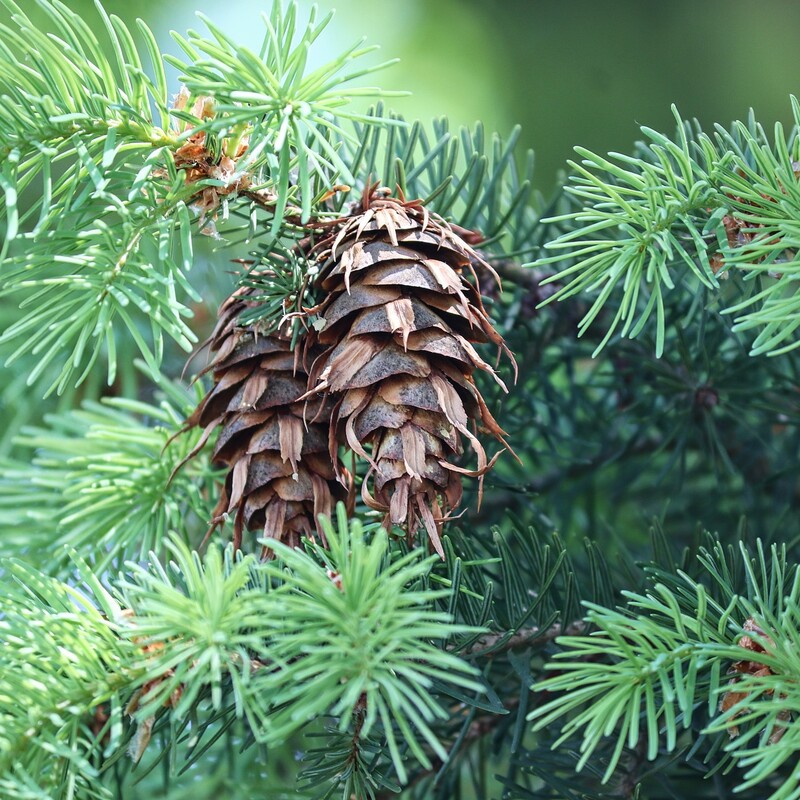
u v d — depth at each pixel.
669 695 0.74
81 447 0.86
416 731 0.82
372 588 0.74
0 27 0.77
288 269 0.79
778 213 0.77
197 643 0.75
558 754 0.80
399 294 0.77
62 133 0.77
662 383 0.86
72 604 0.76
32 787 0.74
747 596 0.79
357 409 0.77
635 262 0.78
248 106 0.76
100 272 0.77
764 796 0.81
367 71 0.77
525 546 0.82
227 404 0.79
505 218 0.84
